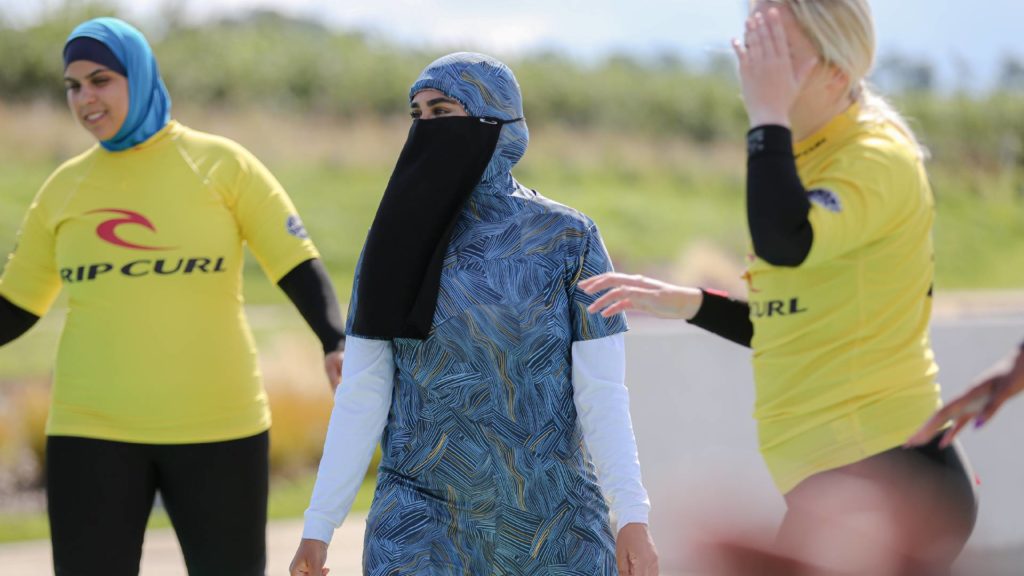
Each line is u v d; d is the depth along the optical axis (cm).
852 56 880
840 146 889
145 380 1193
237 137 8262
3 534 2422
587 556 942
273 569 1958
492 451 934
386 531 942
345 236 7169
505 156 966
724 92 10925
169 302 1204
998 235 9319
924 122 10612
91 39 1216
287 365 3234
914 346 900
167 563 1967
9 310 1270
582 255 952
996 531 1730
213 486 1212
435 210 946
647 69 11712
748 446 1739
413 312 934
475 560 939
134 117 1227
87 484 1186
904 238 880
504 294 930
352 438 965
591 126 10156
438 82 959
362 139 8569
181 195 1223
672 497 1506
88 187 1236
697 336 1758
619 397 949
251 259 5909
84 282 1210
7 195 6562
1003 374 766
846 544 890
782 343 909
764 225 834
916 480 877
